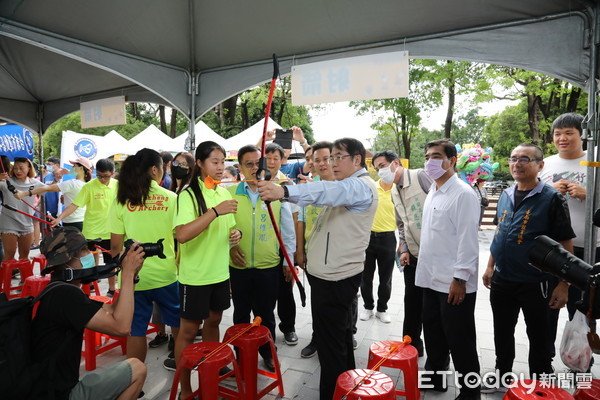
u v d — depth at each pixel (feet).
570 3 9.05
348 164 7.00
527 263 7.51
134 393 6.02
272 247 9.21
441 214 7.63
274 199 5.84
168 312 8.45
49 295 5.03
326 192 6.28
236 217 9.09
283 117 58.65
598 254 8.89
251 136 29.81
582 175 9.07
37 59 15.80
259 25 12.13
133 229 8.16
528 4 9.37
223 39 13.02
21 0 10.28
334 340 7.08
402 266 10.03
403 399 8.06
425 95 49.80
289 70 13.14
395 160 11.10
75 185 16.07
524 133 55.57
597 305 4.10
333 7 10.89
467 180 19.29
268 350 9.36
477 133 138.62
